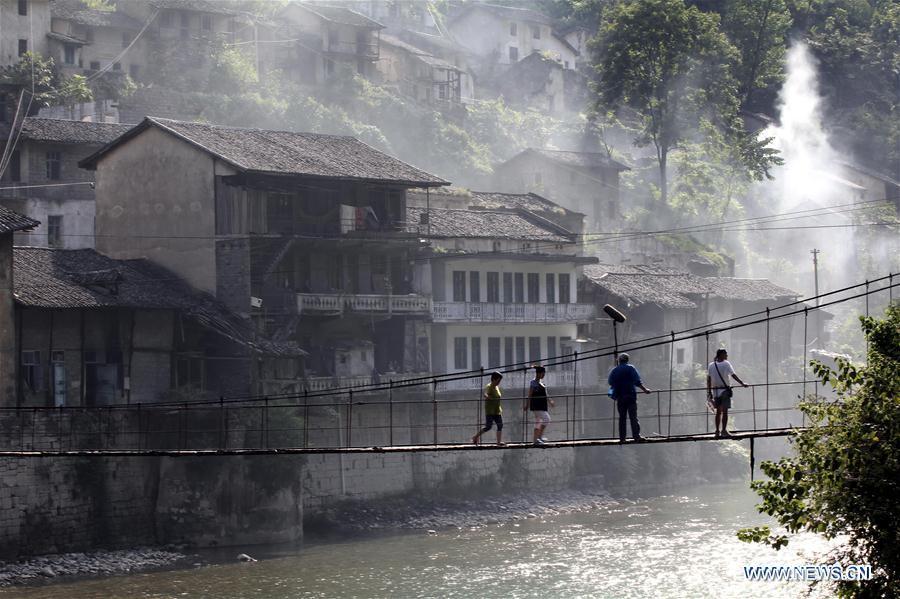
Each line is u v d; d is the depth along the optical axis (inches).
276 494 3415.4
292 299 3698.3
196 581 2972.4
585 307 4591.5
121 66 5679.1
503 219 4562.0
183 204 3782.0
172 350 3513.8
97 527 3196.4
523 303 4409.5
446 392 4089.6
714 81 6604.3
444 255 4131.4
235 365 3540.8
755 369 5378.9
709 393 1865.2
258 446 3395.7
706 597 2817.4
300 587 2923.2
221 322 3540.8
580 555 3297.2
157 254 3831.2
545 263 4515.3
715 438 1831.9
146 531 3302.2
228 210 3700.8
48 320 3250.5
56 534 3107.8
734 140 6496.1
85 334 3336.6
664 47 6151.6
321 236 3789.4
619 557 3265.3
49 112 4992.6
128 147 3905.0
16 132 4443.9
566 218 5093.5
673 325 4958.2
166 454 2005.4
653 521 3843.5
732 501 4264.3
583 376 4574.3
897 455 1541.6
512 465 4217.5
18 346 3169.3
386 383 3356.3
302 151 3961.6
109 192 3946.9
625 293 4768.7
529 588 2915.8
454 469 4045.3
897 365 1614.2
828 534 1614.2
